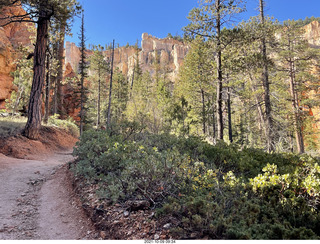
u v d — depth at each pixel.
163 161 4.93
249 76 15.75
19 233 3.92
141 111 31.97
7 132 12.60
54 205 5.32
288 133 19.02
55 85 24.83
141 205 4.17
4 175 7.37
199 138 9.75
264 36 13.98
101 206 4.40
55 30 18.16
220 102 14.19
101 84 39.47
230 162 6.77
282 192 4.21
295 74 25.48
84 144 7.48
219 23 13.91
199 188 4.61
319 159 7.33
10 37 32.03
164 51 132.50
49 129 17.22
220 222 3.16
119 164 5.81
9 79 27.84
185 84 30.95
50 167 9.19
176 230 3.21
